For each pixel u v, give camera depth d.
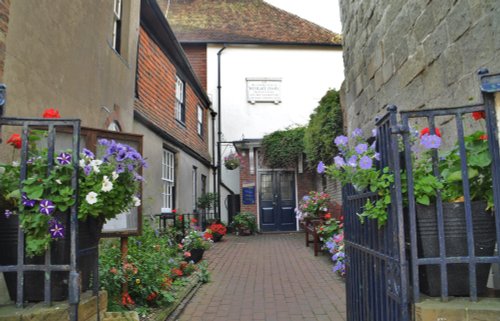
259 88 15.52
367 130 4.84
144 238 5.00
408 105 3.70
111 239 4.63
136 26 7.49
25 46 3.81
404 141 1.85
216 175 15.23
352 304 2.84
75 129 2.10
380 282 2.14
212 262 7.98
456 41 2.91
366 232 2.44
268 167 14.72
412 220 1.78
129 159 2.53
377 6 4.46
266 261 7.99
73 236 2.02
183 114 11.63
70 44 4.80
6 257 2.17
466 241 1.83
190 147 11.93
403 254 1.77
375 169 2.08
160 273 4.65
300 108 15.47
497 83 1.75
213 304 4.81
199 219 12.55
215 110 15.45
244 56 15.66
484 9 2.57
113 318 2.42
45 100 4.18
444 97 3.08
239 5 17.66
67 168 2.07
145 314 3.95
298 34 16.33
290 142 13.98
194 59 15.58
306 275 6.48
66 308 1.98
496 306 1.67
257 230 14.09
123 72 6.75
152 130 8.74
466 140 1.97
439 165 2.03
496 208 1.74
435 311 1.66
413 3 3.58
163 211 9.48
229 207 14.96
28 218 1.99
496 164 1.75
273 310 4.50
